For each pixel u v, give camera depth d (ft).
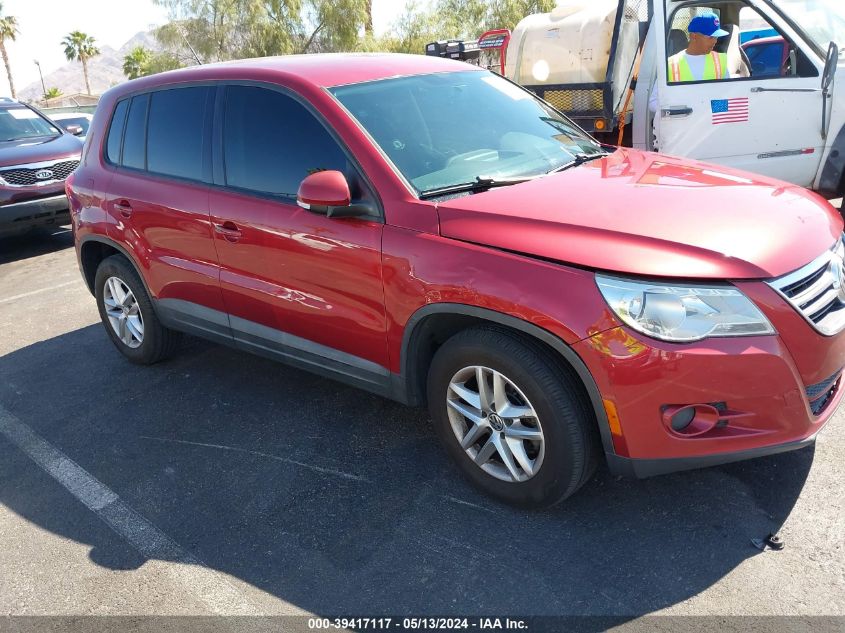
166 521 10.66
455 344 9.70
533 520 9.78
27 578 9.76
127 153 14.87
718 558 8.77
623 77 19.60
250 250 12.09
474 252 9.30
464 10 109.29
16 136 32.01
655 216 9.07
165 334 15.52
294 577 9.23
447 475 11.01
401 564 9.24
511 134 12.06
